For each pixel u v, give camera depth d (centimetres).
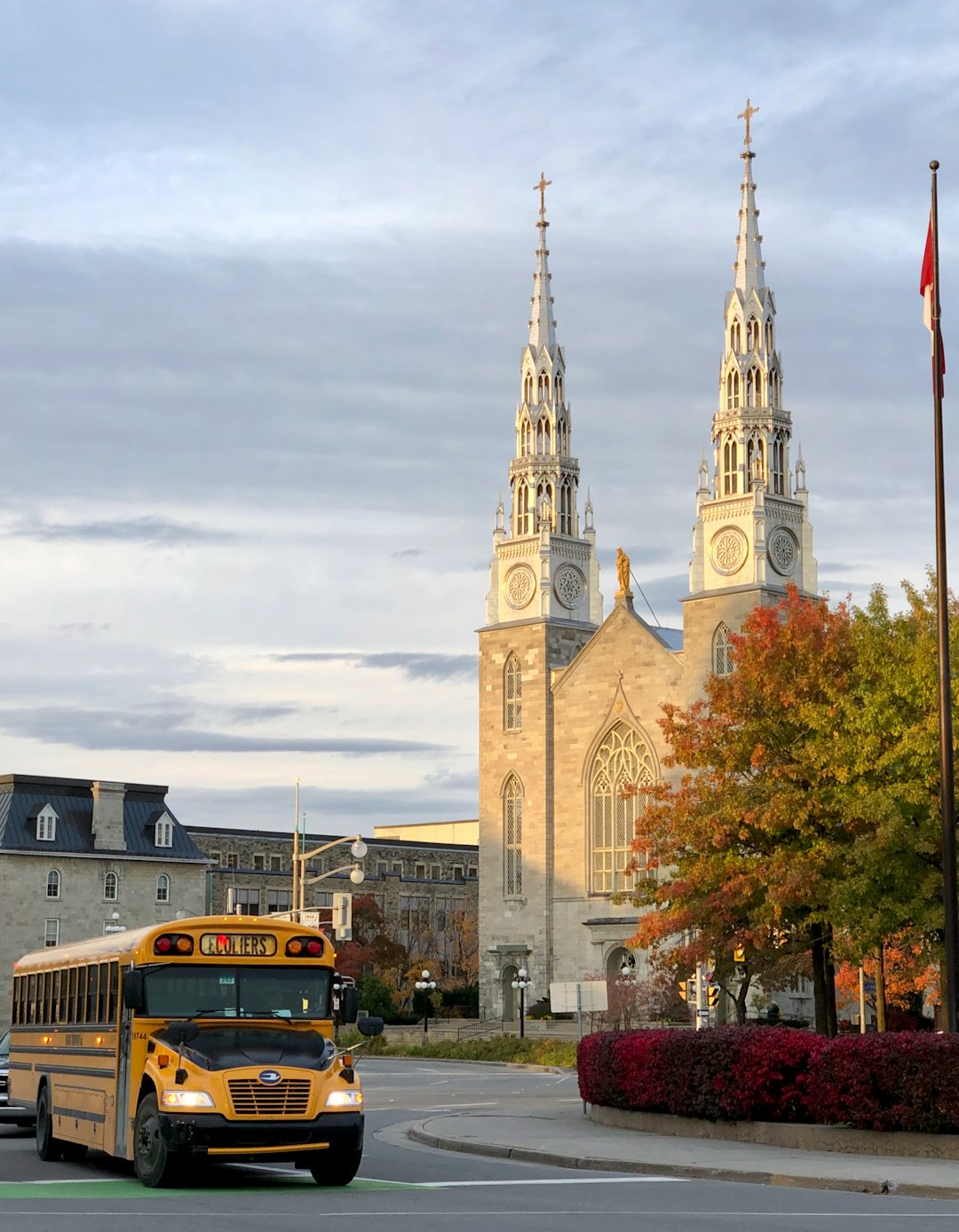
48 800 11356
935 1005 7744
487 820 11712
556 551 11769
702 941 5303
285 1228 1809
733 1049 3155
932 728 4491
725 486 10456
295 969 2538
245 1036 2417
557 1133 3412
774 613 5366
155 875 11600
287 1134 2275
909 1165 2620
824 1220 1967
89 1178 2550
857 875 4681
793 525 10462
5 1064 4016
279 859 14588
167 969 2477
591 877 11094
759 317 10506
